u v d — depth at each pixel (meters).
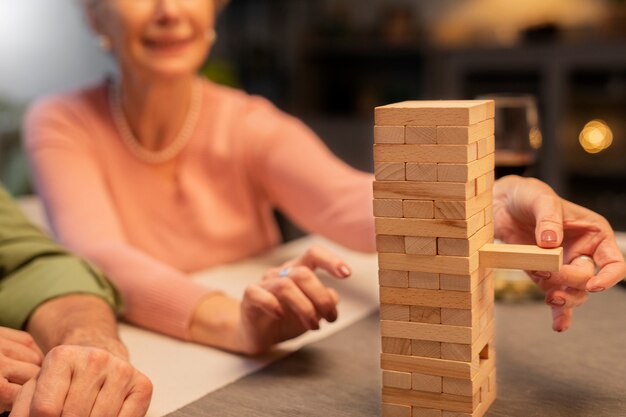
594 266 0.70
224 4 1.52
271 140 1.47
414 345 0.65
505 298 1.02
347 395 0.75
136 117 1.42
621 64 4.31
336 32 5.16
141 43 1.34
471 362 0.63
